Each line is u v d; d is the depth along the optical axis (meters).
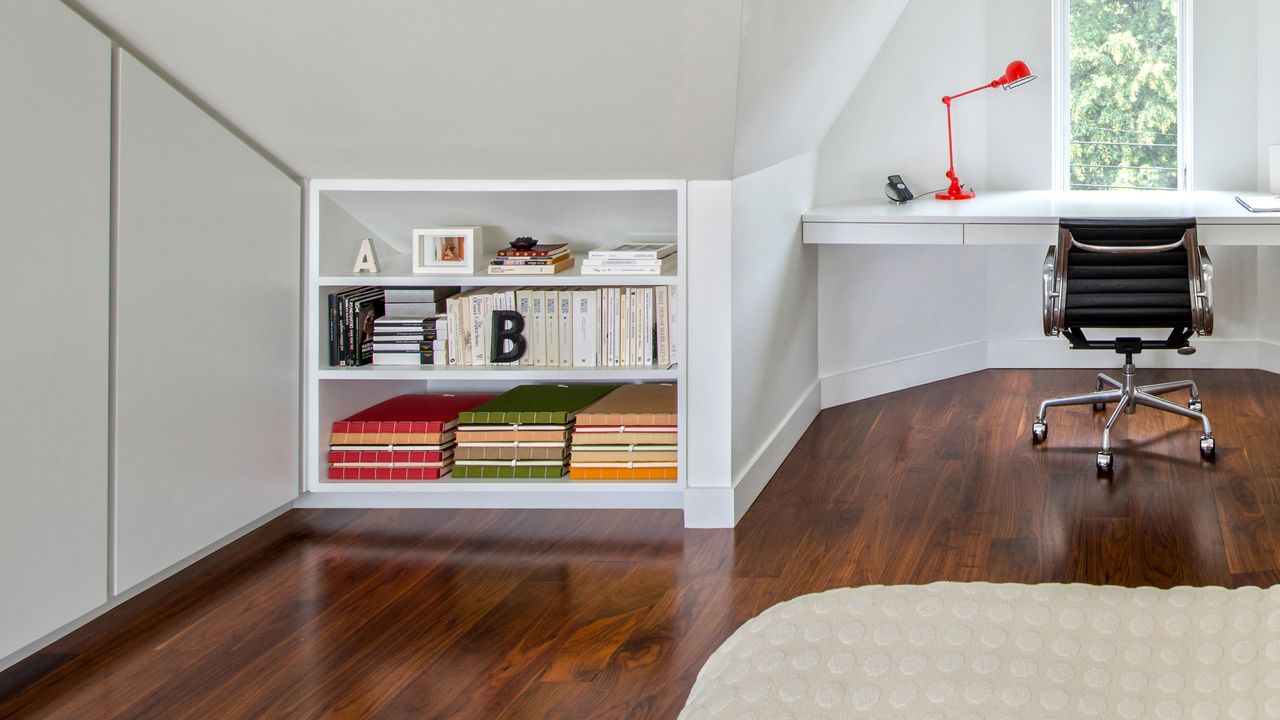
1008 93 5.40
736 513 3.40
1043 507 3.48
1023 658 0.91
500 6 2.57
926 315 5.35
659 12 2.54
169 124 2.81
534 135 3.11
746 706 0.89
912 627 0.97
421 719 2.21
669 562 3.08
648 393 3.81
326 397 3.58
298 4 2.60
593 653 2.50
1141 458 3.98
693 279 3.35
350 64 2.83
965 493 3.65
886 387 5.19
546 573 3.01
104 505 2.61
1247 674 0.88
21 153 2.33
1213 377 5.32
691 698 0.99
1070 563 3.00
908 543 3.20
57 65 2.42
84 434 2.54
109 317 2.62
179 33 2.72
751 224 3.62
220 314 3.05
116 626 2.68
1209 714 0.84
